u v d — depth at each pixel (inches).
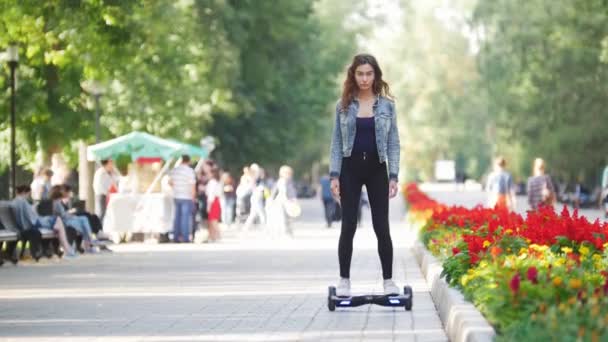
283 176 2460.6
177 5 2677.2
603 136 4188.0
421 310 885.2
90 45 1899.6
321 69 4244.6
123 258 1690.5
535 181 1909.4
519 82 4394.7
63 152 2598.4
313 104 4092.0
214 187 2300.7
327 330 765.3
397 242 2121.1
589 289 591.2
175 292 1096.8
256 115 3841.0
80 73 2166.6
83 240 1808.6
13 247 1542.8
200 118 3152.1
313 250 1923.0
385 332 751.1
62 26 1882.4
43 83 2145.7
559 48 4097.0
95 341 714.8
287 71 3823.8
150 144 2246.6
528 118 4389.8
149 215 2206.0
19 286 1177.4
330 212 3063.5
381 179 852.6
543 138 4343.0
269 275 1331.2
